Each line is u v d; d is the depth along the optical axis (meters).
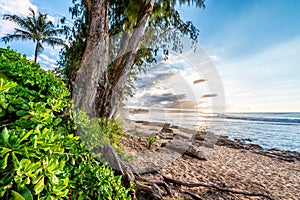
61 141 1.35
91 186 1.72
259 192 5.32
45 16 25.05
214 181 5.39
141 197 3.11
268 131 31.50
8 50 2.87
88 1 4.30
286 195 5.59
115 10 7.49
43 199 0.93
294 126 37.22
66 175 1.38
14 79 1.93
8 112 1.24
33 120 1.24
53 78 2.73
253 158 11.45
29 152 0.91
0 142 0.83
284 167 9.86
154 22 8.17
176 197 3.66
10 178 0.79
